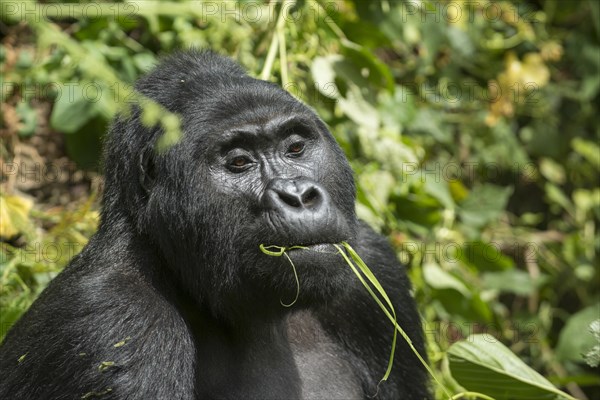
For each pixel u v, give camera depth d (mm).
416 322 8742
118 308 7172
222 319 7699
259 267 7117
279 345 7953
